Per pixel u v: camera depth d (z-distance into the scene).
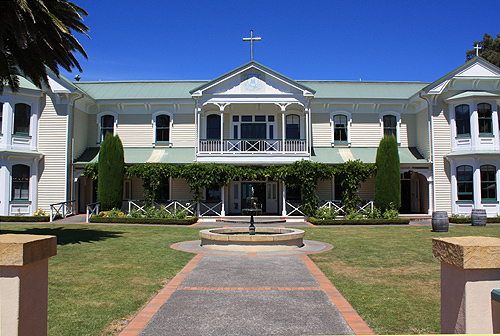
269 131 24.03
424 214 22.59
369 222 18.92
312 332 4.89
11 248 3.23
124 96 24.45
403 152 23.28
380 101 23.67
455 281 3.41
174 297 6.38
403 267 8.77
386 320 5.31
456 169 21.28
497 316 3.12
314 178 20.88
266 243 11.12
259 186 23.69
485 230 16.11
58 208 20.83
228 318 5.39
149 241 12.82
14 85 13.48
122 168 20.62
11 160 20.11
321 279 7.59
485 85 21.78
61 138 21.14
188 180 21.38
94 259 9.45
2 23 10.48
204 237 11.61
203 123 23.92
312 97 21.83
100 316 5.40
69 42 13.26
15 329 3.22
